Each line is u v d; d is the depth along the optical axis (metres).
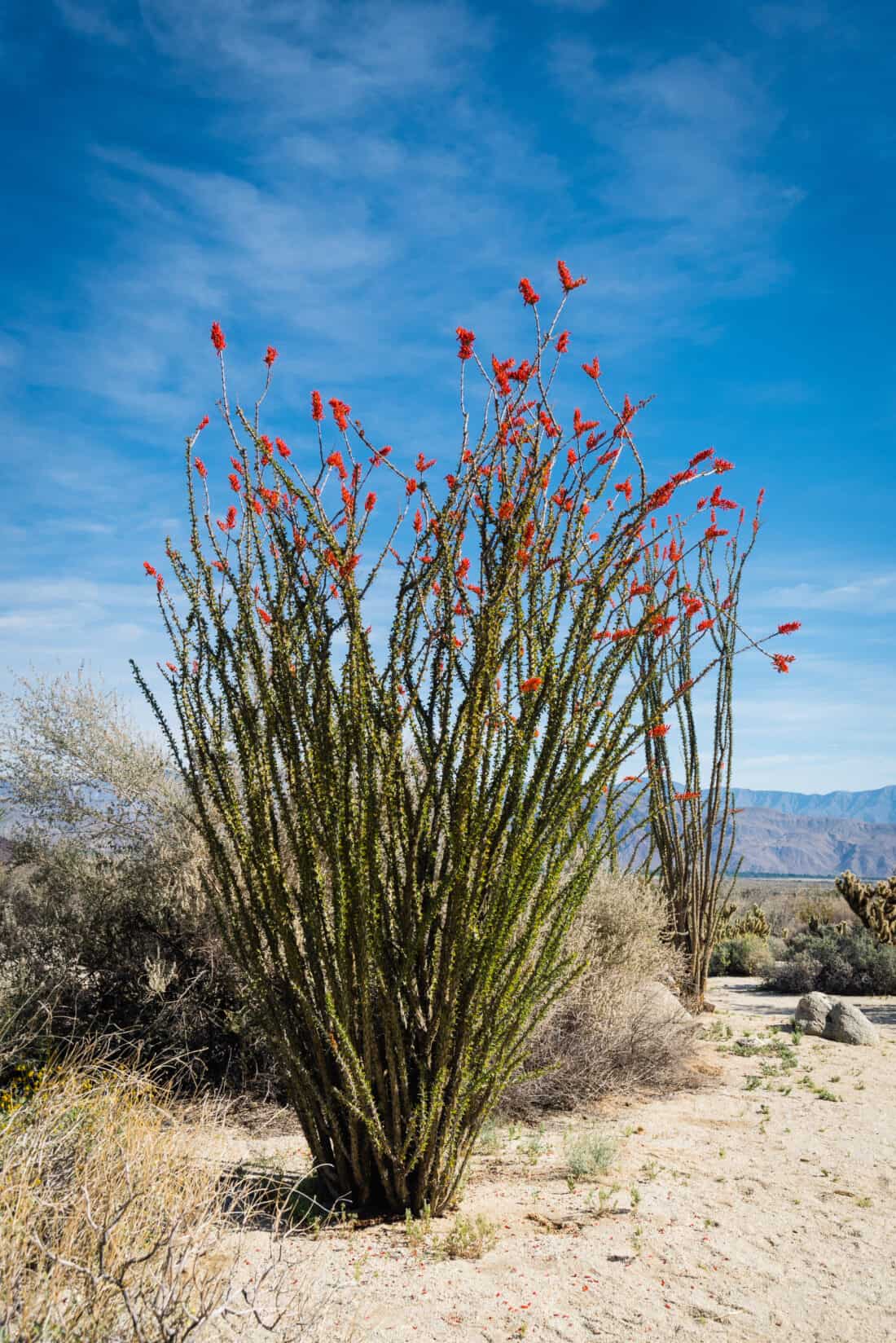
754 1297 2.74
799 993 10.19
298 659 3.29
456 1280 2.74
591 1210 3.44
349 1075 3.10
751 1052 6.65
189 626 3.41
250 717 3.35
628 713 3.22
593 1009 5.69
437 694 3.28
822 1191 3.73
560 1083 5.15
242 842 3.35
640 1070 5.66
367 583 3.21
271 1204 3.22
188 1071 5.07
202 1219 2.46
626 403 3.09
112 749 6.93
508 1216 3.35
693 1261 3.00
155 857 6.30
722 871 8.68
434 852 3.27
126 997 5.72
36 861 6.75
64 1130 2.84
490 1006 3.17
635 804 3.44
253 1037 5.02
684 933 8.46
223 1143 3.72
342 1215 3.16
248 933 3.39
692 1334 2.50
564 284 2.99
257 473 3.20
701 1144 4.44
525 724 3.07
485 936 3.04
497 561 3.18
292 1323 2.14
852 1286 2.84
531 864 3.06
